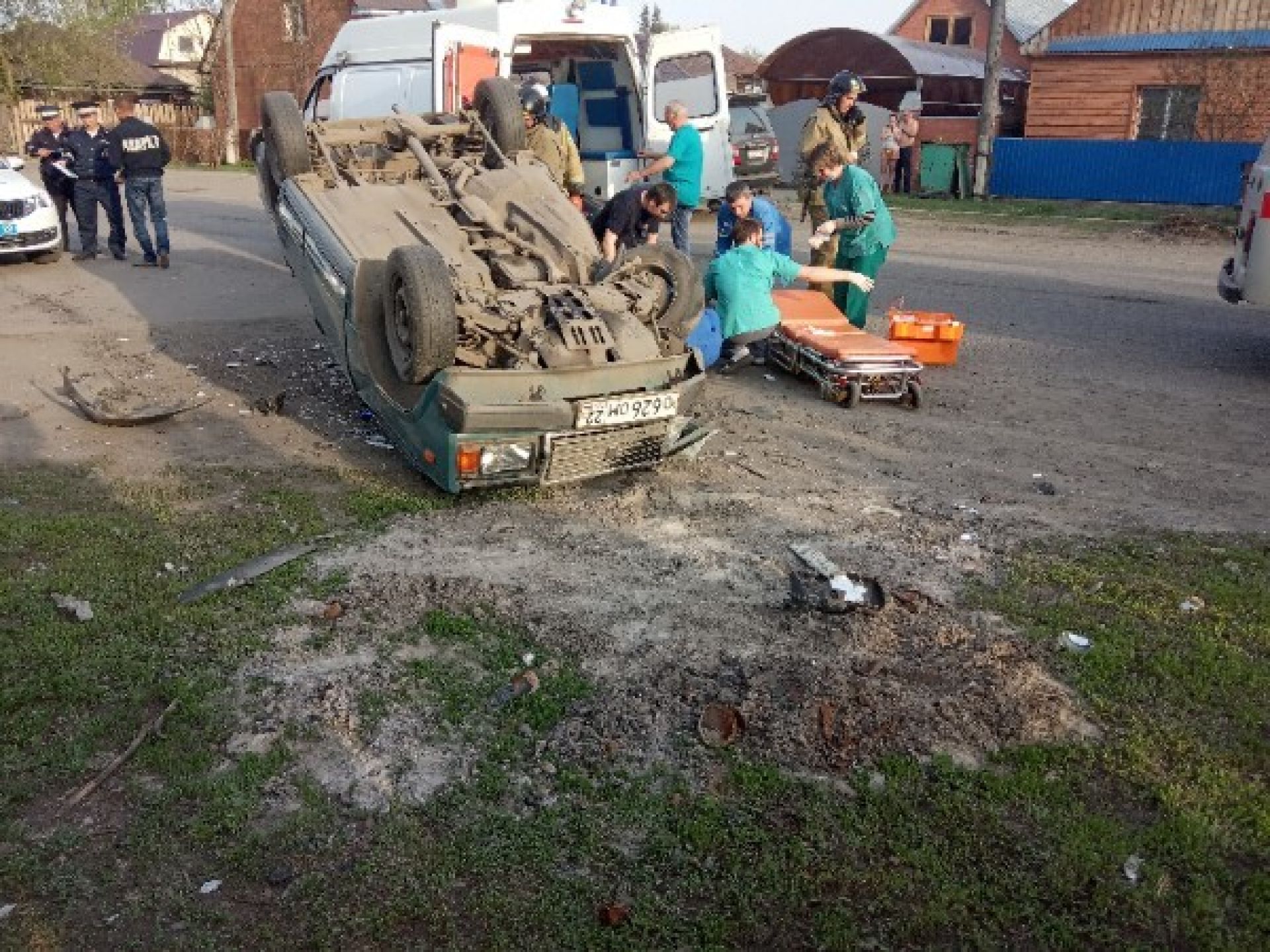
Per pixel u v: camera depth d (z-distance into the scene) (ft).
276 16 124.57
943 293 42.04
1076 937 10.43
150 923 10.36
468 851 11.30
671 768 12.63
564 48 40.75
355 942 10.16
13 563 16.93
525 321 20.45
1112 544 18.95
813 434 24.90
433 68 34.83
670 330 22.86
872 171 89.71
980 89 95.14
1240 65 75.92
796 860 11.28
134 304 36.88
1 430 23.53
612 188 40.45
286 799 11.99
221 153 118.62
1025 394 28.37
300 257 25.43
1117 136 84.23
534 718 13.44
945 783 12.38
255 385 27.43
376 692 13.84
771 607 16.31
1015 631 15.79
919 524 19.71
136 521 18.83
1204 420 26.32
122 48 140.67
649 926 10.39
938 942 10.39
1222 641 15.61
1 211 41.93
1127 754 13.03
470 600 16.20
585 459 20.20
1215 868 11.27
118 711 13.37
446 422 19.25
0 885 10.76
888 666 14.52
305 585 16.63
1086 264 49.34
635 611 16.11
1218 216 64.28
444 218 23.70
